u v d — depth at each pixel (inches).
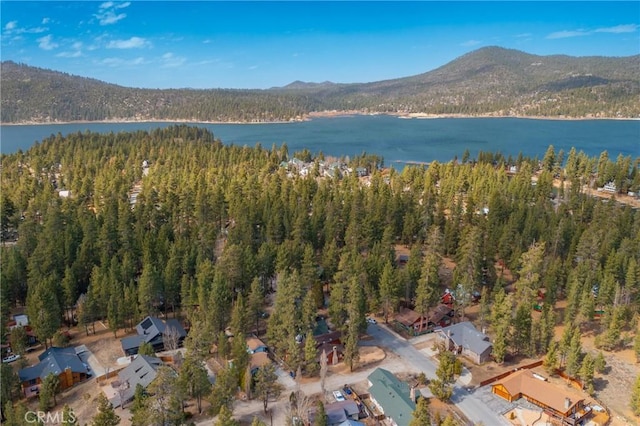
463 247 4534.9
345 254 4229.8
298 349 3152.1
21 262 4217.5
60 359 3184.1
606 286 3924.7
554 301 4106.8
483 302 3818.9
